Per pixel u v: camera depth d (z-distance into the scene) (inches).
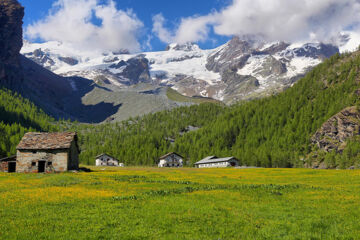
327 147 7790.4
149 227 681.0
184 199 1039.0
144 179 1929.1
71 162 2763.3
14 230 631.2
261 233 651.5
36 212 792.3
